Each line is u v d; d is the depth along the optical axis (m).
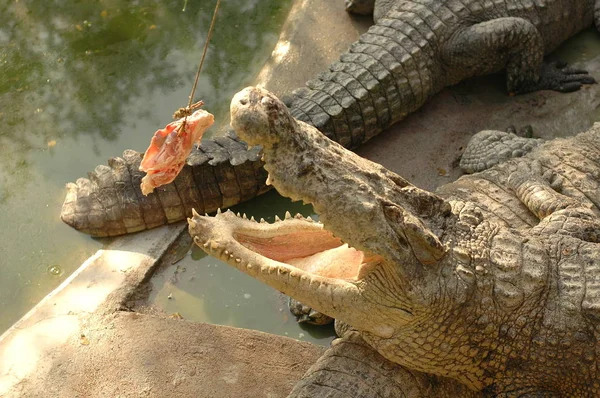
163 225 4.07
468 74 4.45
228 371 3.66
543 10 4.48
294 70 4.52
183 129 3.30
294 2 4.79
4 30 4.73
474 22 4.40
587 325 3.36
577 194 3.86
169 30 4.70
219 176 4.04
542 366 3.40
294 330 3.86
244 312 3.89
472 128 4.38
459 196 3.94
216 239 3.32
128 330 3.75
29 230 4.07
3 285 3.94
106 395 3.60
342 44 4.61
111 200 4.00
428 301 3.27
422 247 3.26
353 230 3.21
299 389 3.39
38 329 3.76
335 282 3.30
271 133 3.15
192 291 3.94
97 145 4.33
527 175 3.91
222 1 4.80
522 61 4.38
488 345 3.37
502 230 3.40
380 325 3.32
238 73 4.54
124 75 4.55
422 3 4.41
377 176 3.26
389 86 4.25
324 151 3.22
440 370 3.40
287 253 3.43
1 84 4.54
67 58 4.62
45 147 4.33
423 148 4.32
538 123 4.38
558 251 3.45
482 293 3.31
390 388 3.38
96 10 4.78
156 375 3.64
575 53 4.64
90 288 3.88
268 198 4.18
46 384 3.63
